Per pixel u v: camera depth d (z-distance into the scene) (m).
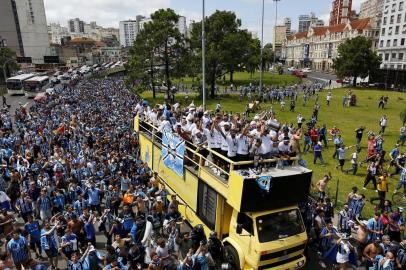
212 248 10.48
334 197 16.81
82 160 17.09
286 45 162.62
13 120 37.53
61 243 10.56
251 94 55.34
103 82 69.31
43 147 21.86
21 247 10.23
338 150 21.25
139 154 20.45
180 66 53.16
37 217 13.45
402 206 15.63
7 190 14.94
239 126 13.14
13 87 60.97
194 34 57.84
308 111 41.72
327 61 121.00
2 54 85.00
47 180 14.44
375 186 17.64
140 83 56.28
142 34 53.28
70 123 27.06
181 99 54.97
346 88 67.69
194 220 12.69
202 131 13.61
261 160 10.60
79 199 13.34
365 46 67.31
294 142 12.62
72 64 140.50
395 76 64.38
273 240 9.94
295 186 10.34
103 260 9.80
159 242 10.46
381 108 44.25
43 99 44.59
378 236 11.69
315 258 12.09
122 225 11.76
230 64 55.28
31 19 126.19
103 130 25.88
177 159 13.86
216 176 11.27
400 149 25.47
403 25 81.12
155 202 13.21
